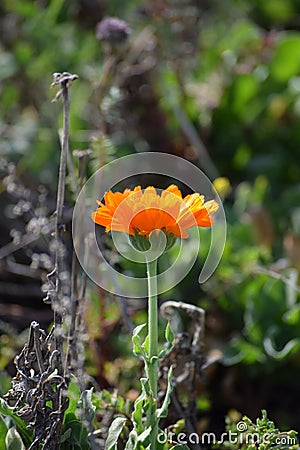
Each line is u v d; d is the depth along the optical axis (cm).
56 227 97
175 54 143
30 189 134
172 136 140
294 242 122
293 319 114
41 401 93
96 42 143
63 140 96
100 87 117
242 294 117
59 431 93
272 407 115
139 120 139
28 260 129
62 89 96
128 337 112
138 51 142
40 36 145
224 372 115
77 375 97
